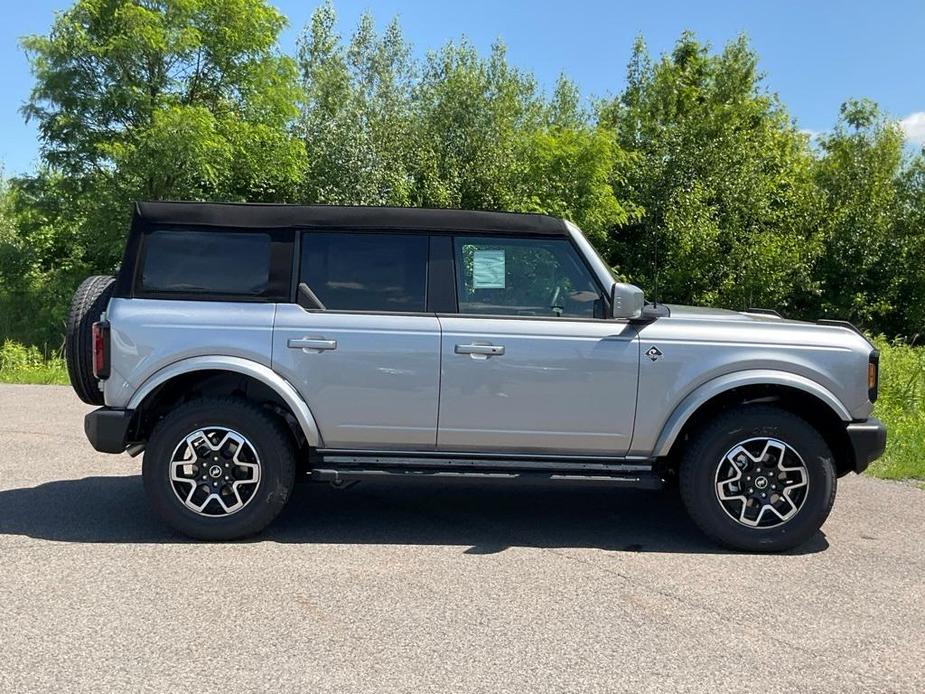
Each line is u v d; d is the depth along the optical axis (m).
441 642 3.62
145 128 15.31
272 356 4.95
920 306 23.11
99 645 3.54
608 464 5.08
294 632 3.70
